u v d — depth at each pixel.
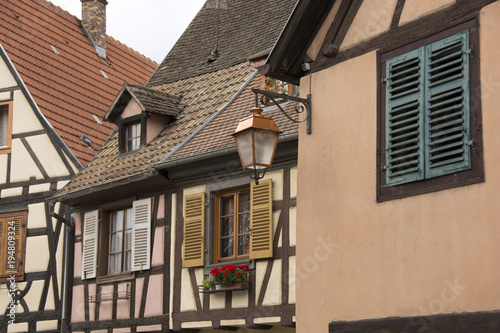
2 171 17.42
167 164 13.99
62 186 16.70
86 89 19.58
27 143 17.31
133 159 15.52
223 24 18.88
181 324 13.76
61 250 16.34
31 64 18.39
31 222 16.88
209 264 13.55
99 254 15.52
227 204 13.72
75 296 15.80
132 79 22.53
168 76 18.41
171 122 16.27
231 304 13.02
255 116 9.22
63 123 17.58
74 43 20.98
